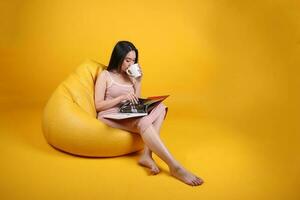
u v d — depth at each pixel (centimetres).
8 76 387
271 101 374
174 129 315
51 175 233
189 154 269
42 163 247
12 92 370
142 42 438
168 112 350
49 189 218
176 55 435
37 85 382
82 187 221
